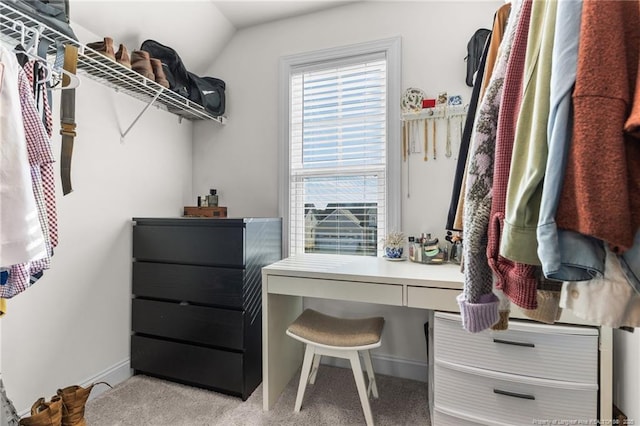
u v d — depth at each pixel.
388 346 1.97
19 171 0.77
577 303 0.50
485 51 0.95
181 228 1.81
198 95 2.08
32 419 1.22
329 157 2.17
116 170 1.84
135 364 1.91
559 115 0.45
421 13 1.94
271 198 2.26
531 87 0.53
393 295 1.39
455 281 1.29
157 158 2.13
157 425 1.47
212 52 2.36
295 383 1.85
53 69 1.06
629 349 1.14
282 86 2.22
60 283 1.56
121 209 1.88
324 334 1.51
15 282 0.83
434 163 1.90
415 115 1.91
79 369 1.64
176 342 1.83
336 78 2.15
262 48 2.30
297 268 1.60
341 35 2.10
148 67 1.73
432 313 1.52
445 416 1.31
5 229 0.73
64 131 1.26
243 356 1.67
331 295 1.49
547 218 0.46
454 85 1.87
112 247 1.82
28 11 1.10
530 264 0.51
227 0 2.05
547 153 0.48
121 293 1.87
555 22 0.50
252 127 2.32
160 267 1.85
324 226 2.19
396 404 1.64
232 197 2.36
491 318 0.66
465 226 0.69
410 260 1.83
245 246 1.70
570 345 1.14
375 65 2.06
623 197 0.41
